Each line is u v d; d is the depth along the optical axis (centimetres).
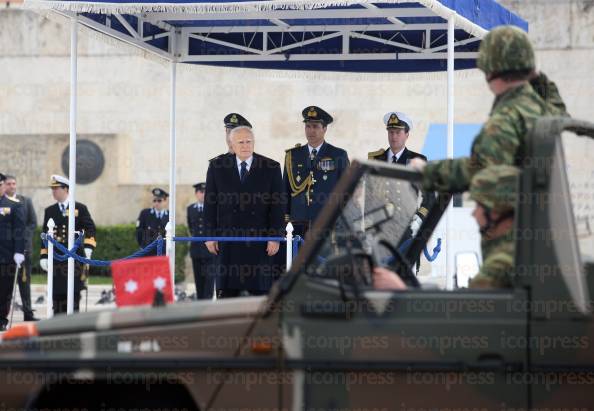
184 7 3934
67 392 2022
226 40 5528
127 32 5069
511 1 8962
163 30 5381
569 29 8862
